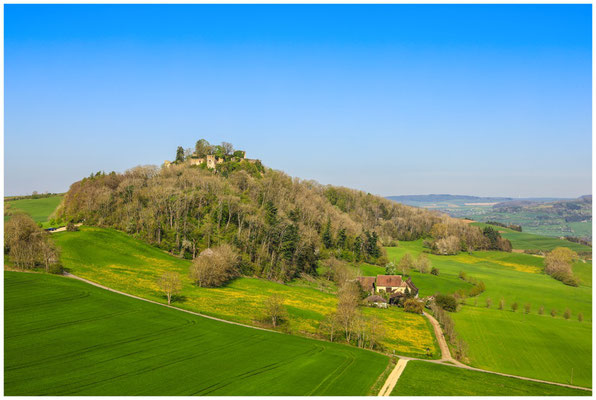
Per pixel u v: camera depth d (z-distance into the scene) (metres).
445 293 141.50
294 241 146.75
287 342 74.69
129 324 74.38
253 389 53.84
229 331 77.12
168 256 135.12
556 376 76.50
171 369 58.34
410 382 60.41
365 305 118.38
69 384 51.00
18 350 59.12
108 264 116.44
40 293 82.88
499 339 95.62
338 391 55.06
